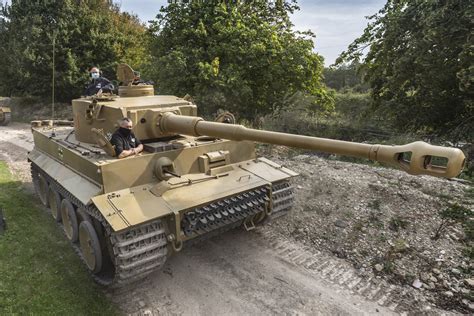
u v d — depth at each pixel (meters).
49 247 7.46
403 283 6.18
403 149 3.73
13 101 31.70
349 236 7.52
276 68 18.08
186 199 6.07
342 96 24.38
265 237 7.88
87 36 26.42
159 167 6.41
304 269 6.70
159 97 8.51
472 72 9.99
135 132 7.18
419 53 11.64
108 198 5.75
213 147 7.34
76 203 6.74
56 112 27.52
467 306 5.56
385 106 14.33
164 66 17.75
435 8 11.42
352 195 8.94
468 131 12.13
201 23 17.83
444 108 13.26
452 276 6.16
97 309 5.61
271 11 21.09
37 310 5.46
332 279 6.38
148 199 5.93
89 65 26.53
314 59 18.72
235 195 6.57
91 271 6.53
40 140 9.39
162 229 5.67
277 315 5.56
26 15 25.45
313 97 19.33
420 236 7.25
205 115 18.33
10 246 7.34
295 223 8.23
